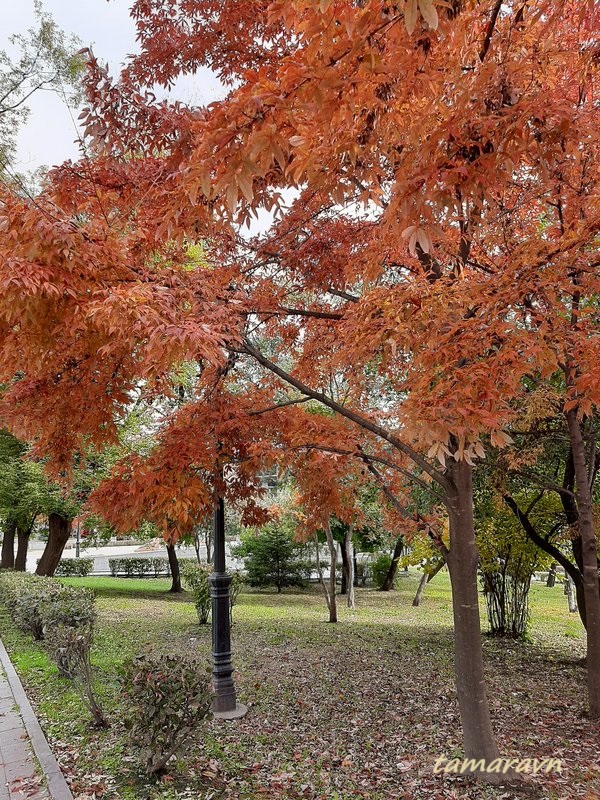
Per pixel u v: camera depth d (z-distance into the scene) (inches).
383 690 257.1
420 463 170.7
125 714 171.8
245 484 203.5
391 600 679.1
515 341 115.8
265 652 340.8
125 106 144.8
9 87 370.0
